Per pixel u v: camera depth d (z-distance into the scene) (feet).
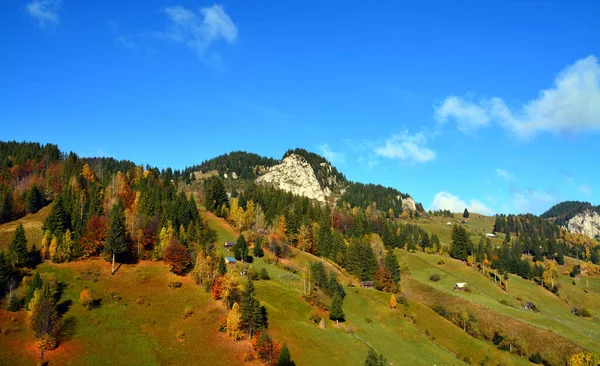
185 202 609.83
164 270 431.02
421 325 444.55
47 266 402.11
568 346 403.54
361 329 394.52
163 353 295.89
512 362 383.24
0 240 469.16
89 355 281.95
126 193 648.79
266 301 398.62
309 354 315.78
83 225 472.03
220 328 328.70
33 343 286.05
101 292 366.02
